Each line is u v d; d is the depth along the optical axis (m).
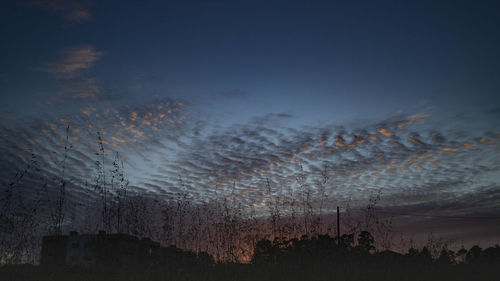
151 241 10.73
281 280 8.85
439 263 13.43
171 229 10.99
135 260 10.01
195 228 11.45
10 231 9.54
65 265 9.56
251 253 11.35
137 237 10.67
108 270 9.15
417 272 11.07
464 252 14.75
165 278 8.57
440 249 13.93
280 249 11.62
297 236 12.18
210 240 11.38
